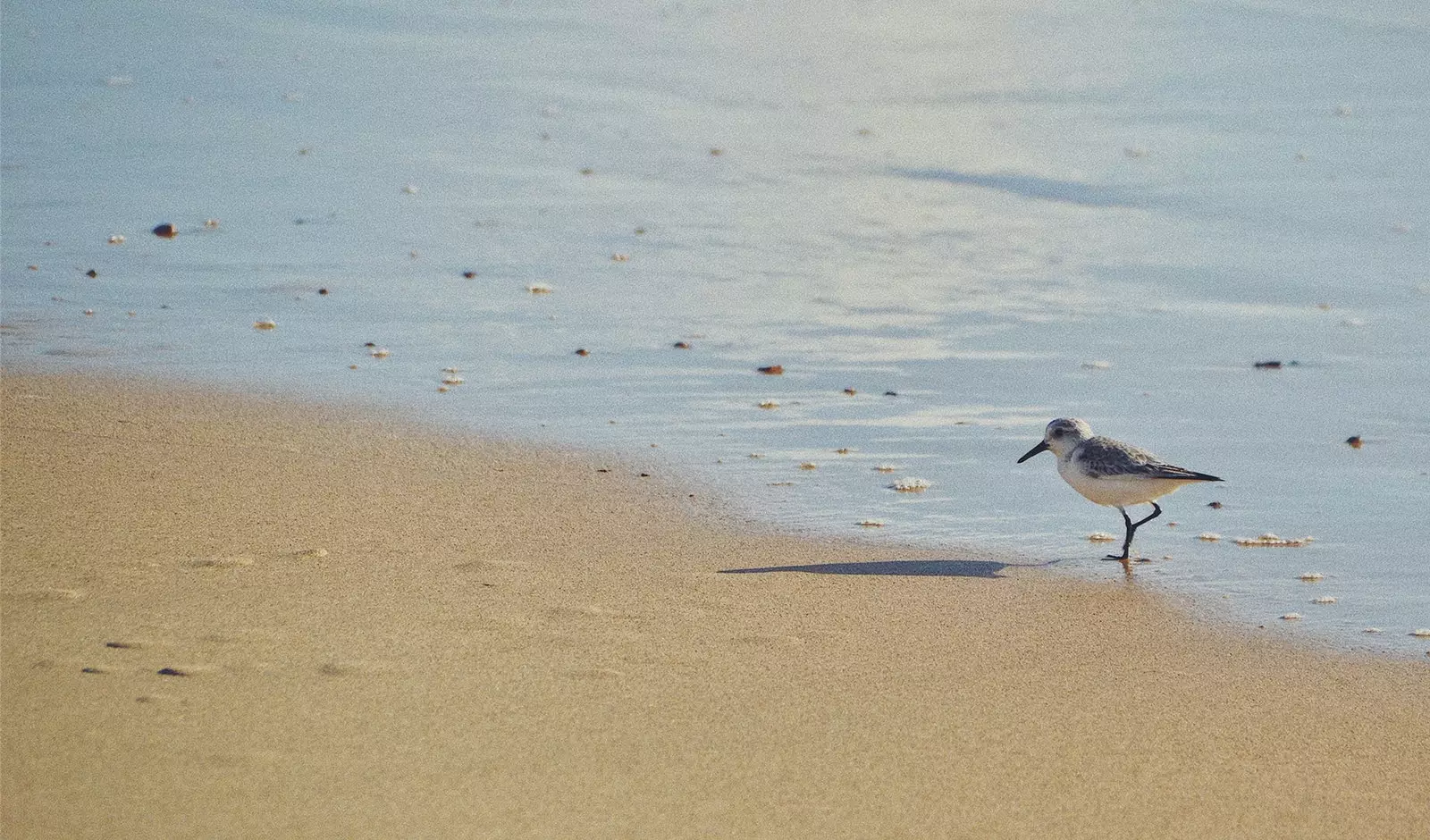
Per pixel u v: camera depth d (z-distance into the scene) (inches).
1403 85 1380.4
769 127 1197.7
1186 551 458.6
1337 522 483.2
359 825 266.2
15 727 294.5
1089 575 435.2
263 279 741.3
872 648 370.0
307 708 312.7
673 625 377.4
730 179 1023.0
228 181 944.3
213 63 1311.5
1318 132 1206.3
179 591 377.7
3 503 438.0
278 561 405.1
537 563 418.6
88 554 400.2
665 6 1772.9
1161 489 439.8
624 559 427.5
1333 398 617.3
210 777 279.7
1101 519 487.8
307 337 652.7
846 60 1499.8
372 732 303.7
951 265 832.3
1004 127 1224.8
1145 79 1419.8
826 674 351.6
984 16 1764.3
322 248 805.9
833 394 609.6
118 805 266.7
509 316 702.5
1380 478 523.8
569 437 545.6
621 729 313.7
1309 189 1034.7
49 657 330.0
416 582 396.5
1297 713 342.6
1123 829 284.7
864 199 979.9
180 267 754.2
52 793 269.6
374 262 784.3
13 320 651.5
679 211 927.7
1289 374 649.6
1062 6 1819.6
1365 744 327.3
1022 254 862.5
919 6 1820.9
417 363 626.5
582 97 1273.4
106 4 1529.3
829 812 283.7
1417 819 294.0
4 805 264.2
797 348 671.8
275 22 1512.1
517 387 601.6
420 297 727.1
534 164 1035.9
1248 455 547.8
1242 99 1332.4
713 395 602.5
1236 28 1670.8
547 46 1494.8
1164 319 737.6
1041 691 348.5
